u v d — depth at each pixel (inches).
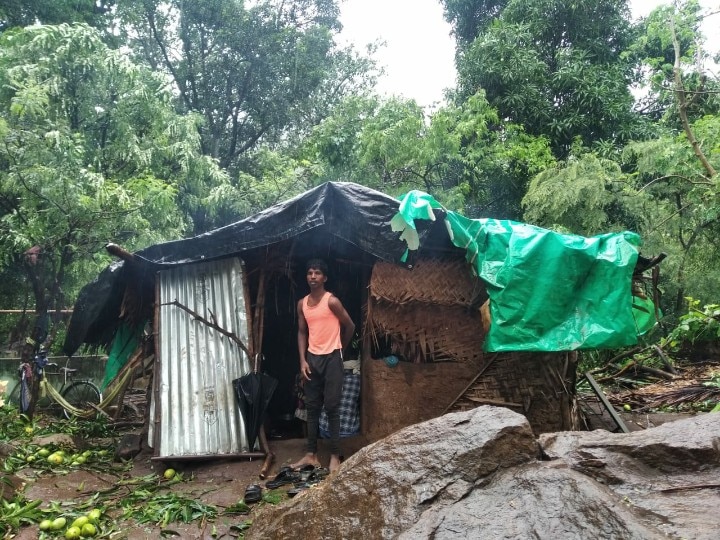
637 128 581.3
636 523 93.2
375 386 220.1
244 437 218.8
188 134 554.9
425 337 217.3
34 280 467.2
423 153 488.4
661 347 405.7
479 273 204.7
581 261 204.7
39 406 370.3
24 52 461.4
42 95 418.6
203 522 161.9
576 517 99.0
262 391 218.8
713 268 464.4
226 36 808.3
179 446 215.3
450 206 496.4
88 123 508.4
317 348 208.5
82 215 430.0
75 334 279.3
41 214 431.8
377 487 121.7
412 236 195.6
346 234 214.8
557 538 96.3
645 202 444.1
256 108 855.7
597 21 631.2
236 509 169.5
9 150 419.5
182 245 220.1
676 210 462.9
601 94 577.3
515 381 217.3
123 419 325.1
